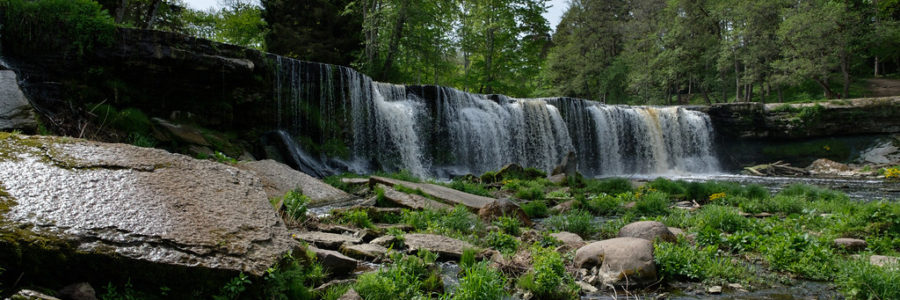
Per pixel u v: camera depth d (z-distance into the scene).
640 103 59.72
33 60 13.96
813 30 38.38
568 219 9.16
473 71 43.47
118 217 3.71
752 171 31.44
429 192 11.48
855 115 33.59
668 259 5.76
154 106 16.23
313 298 4.14
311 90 21.17
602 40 62.16
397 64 37.44
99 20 14.87
